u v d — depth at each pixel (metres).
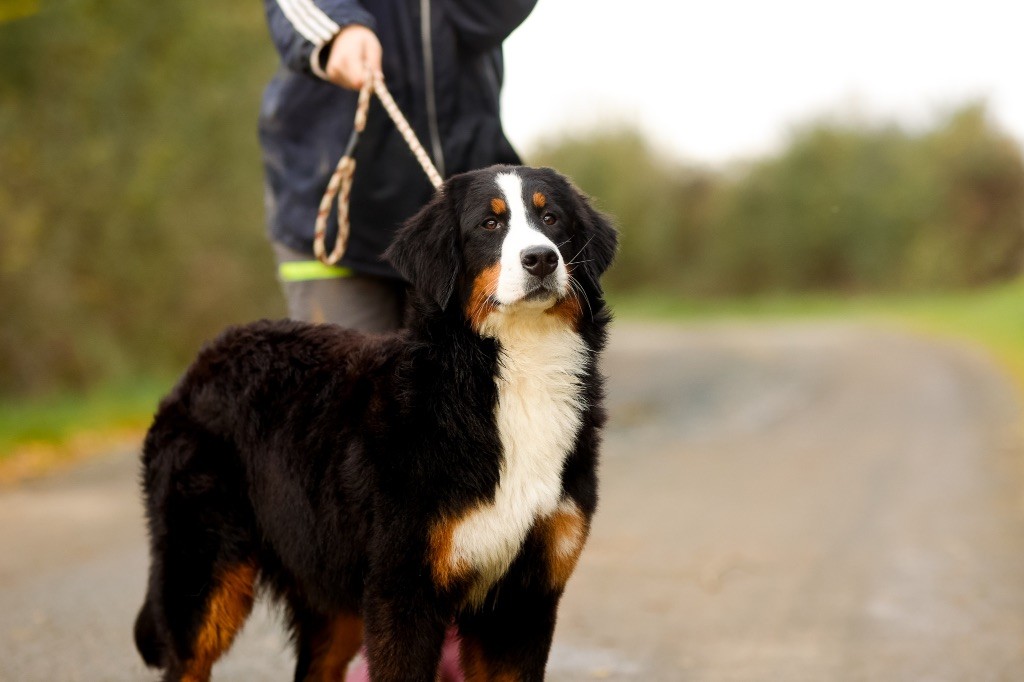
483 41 4.23
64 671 4.80
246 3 17.48
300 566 3.74
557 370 3.59
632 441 13.12
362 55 3.92
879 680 4.84
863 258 56.38
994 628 5.62
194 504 3.83
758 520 8.29
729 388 19.14
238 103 18.00
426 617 3.40
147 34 16.23
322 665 4.14
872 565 6.95
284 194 4.27
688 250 63.62
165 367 18.56
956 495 9.19
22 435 11.24
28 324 15.45
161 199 17.09
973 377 19.14
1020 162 53.84
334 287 4.24
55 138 15.60
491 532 3.43
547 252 3.48
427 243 3.65
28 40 14.58
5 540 7.34
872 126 58.09
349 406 3.58
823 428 13.80
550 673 4.90
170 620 3.83
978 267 53.78
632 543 7.52
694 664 5.06
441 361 3.50
